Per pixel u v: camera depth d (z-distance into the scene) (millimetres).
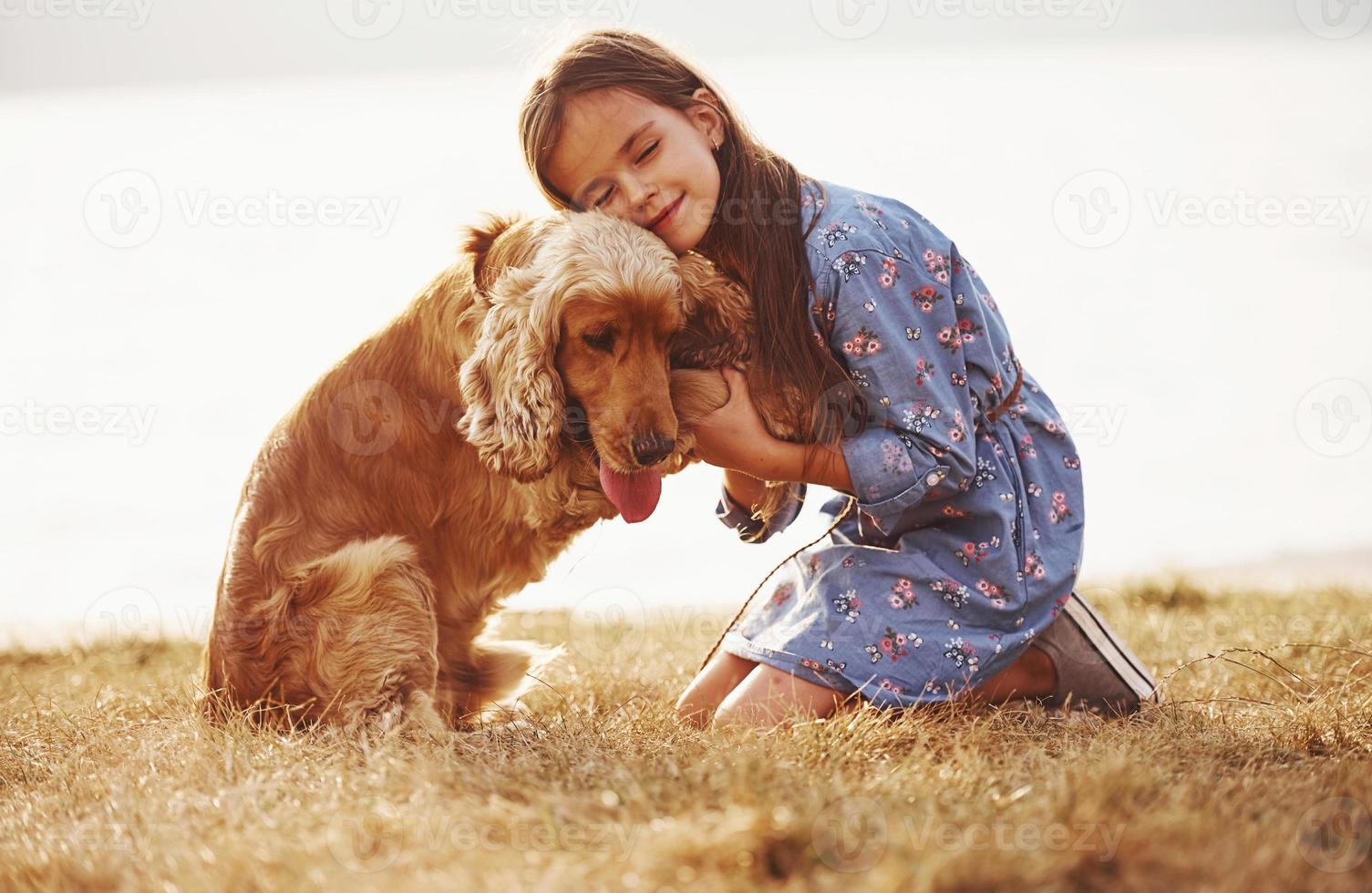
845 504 3689
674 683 4039
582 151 3406
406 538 3668
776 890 2086
